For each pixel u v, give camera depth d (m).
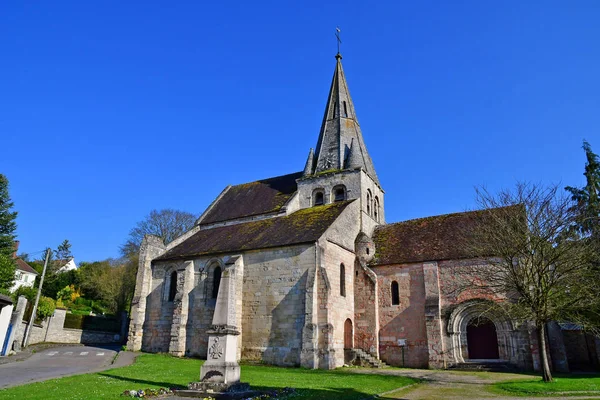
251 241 31.41
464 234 30.55
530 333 25.31
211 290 31.17
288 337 26.83
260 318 28.22
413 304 29.70
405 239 33.41
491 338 27.41
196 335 30.50
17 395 13.20
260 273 29.19
